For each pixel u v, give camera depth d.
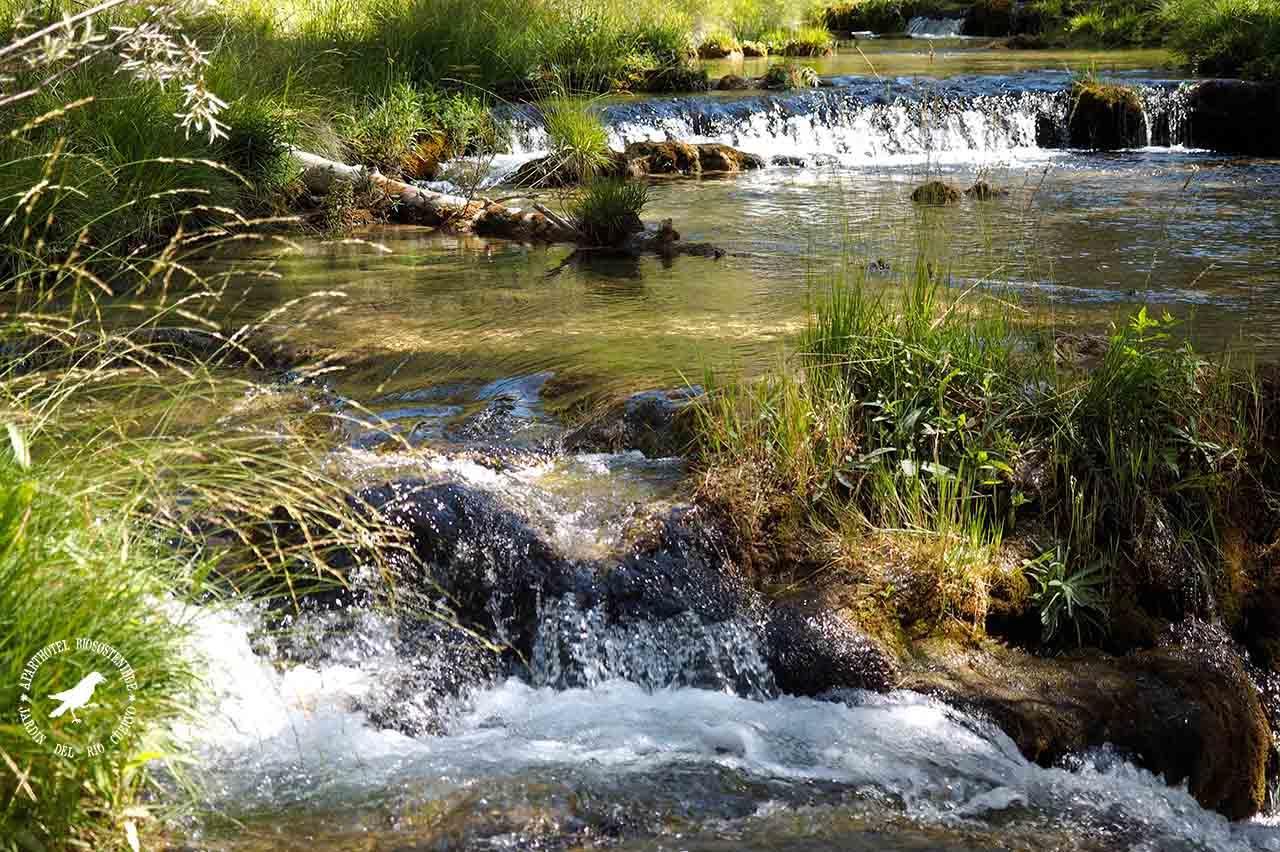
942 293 7.59
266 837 3.31
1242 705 4.49
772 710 4.18
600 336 6.92
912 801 3.73
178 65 3.83
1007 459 4.94
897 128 16.78
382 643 4.21
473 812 3.48
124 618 3.21
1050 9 27.39
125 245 8.78
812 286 8.13
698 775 3.73
